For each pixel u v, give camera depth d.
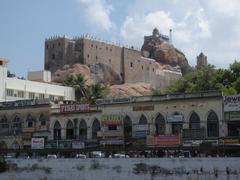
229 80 127.44
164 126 86.44
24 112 103.75
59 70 187.38
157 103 87.31
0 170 88.25
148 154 82.25
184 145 80.25
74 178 79.06
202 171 66.69
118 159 74.69
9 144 104.69
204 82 130.25
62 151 88.50
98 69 196.38
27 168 85.06
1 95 119.25
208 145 74.50
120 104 91.19
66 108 98.00
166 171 69.69
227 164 65.00
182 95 85.25
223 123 80.31
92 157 80.12
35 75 146.75
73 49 197.00
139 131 88.31
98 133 93.06
